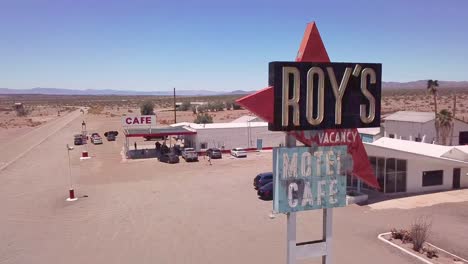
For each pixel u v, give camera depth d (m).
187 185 40.38
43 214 30.67
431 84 72.44
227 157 58.69
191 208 31.84
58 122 133.75
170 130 63.25
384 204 32.16
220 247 23.48
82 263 21.42
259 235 25.47
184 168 50.16
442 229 25.98
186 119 127.94
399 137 61.78
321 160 14.27
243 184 40.59
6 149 71.38
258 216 29.48
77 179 44.16
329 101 13.99
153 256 22.25
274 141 65.88
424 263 20.78
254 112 13.23
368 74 14.38
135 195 36.38
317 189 14.31
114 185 40.75
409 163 35.50
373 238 24.48
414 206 31.48
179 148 63.50
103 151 66.00
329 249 14.84
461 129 57.16
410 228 25.23
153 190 38.31
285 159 13.91
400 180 35.62
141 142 78.25
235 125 66.00
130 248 23.47
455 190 36.59
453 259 21.22
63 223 28.38
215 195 36.12
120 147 70.56
